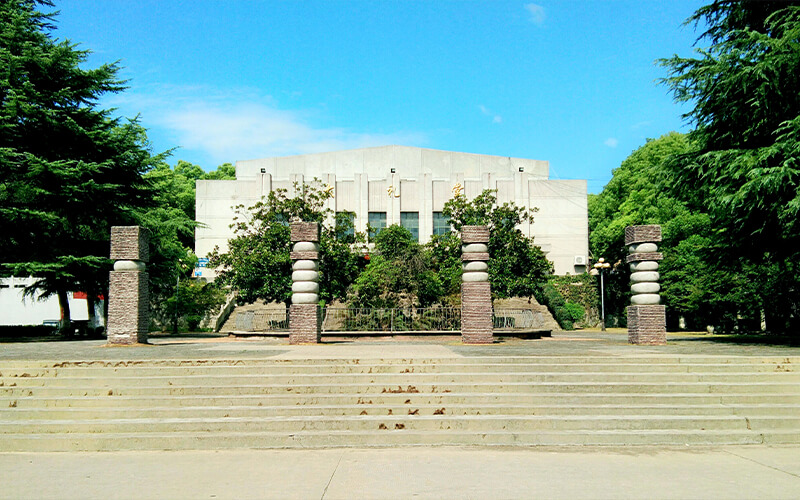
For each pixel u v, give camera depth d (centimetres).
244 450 856
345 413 969
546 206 4444
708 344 1741
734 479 697
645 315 1738
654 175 2194
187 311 3666
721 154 1830
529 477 703
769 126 1873
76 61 2498
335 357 1202
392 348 1538
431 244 3073
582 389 1045
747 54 1806
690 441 888
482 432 893
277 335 2288
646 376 1087
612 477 704
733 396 1013
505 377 1083
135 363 1132
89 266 2441
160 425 912
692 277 3359
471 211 3170
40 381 1067
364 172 4806
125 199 2727
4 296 3903
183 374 1107
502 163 4922
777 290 2847
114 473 734
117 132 2667
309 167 4841
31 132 2391
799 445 884
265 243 2856
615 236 4206
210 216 4391
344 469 744
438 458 800
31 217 2273
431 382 1073
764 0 1889
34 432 909
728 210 1920
